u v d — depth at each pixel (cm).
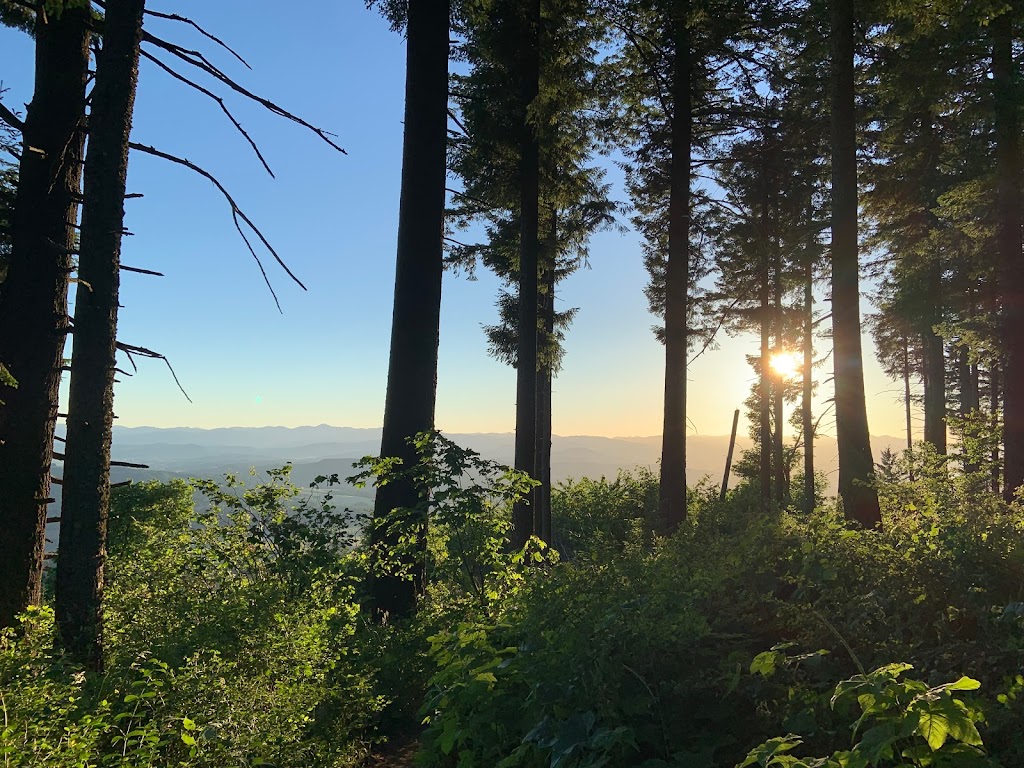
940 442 1994
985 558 406
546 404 1842
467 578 673
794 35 1201
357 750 479
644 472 2578
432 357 847
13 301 628
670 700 332
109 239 560
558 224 1741
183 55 600
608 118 1612
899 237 1831
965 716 195
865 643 354
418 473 668
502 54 1273
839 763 198
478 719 350
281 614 525
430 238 856
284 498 683
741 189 2209
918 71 1100
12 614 593
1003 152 1142
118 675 439
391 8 974
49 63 653
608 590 450
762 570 476
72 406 544
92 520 543
